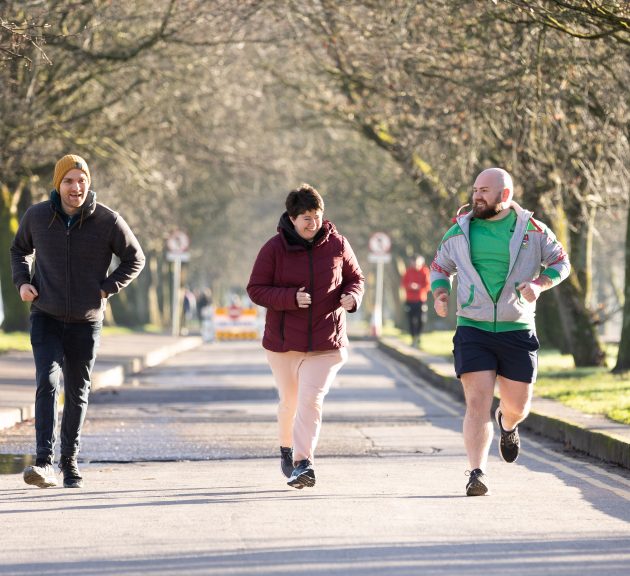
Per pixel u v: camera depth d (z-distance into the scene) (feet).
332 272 66.80
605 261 467.52
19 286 68.64
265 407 128.06
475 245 66.28
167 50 194.59
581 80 129.29
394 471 78.54
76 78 195.42
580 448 90.79
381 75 150.61
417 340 250.16
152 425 108.68
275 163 265.75
